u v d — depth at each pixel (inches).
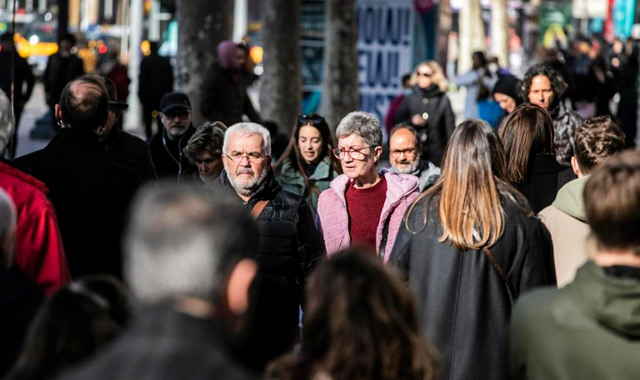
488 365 466.9
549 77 792.9
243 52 1184.8
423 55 1798.7
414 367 299.9
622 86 2031.3
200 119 1530.5
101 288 313.9
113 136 689.6
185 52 1552.7
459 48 3828.7
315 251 537.3
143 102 1870.1
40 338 295.4
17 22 4020.7
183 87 1552.7
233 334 263.4
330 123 1716.3
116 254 515.2
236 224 257.6
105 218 512.4
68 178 511.2
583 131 526.9
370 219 608.4
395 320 299.6
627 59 2021.4
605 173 331.6
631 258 331.9
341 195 610.2
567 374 339.3
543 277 471.8
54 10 4099.4
